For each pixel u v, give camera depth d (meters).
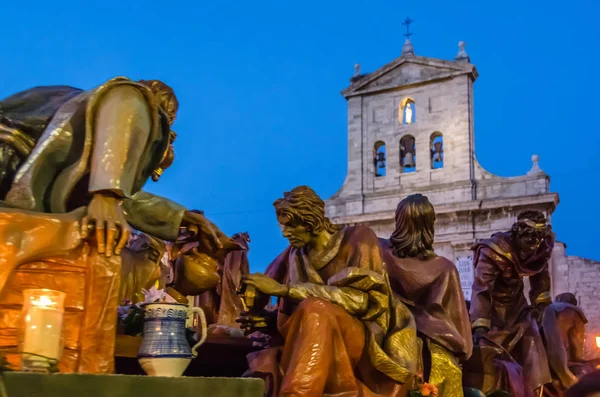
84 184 3.54
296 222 4.24
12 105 3.75
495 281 6.29
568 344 7.49
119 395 2.54
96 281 3.20
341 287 3.94
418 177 37.09
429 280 4.89
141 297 4.14
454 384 4.61
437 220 35.00
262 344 4.61
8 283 3.08
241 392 2.85
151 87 4.08
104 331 3.20
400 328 4.12
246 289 3.99
